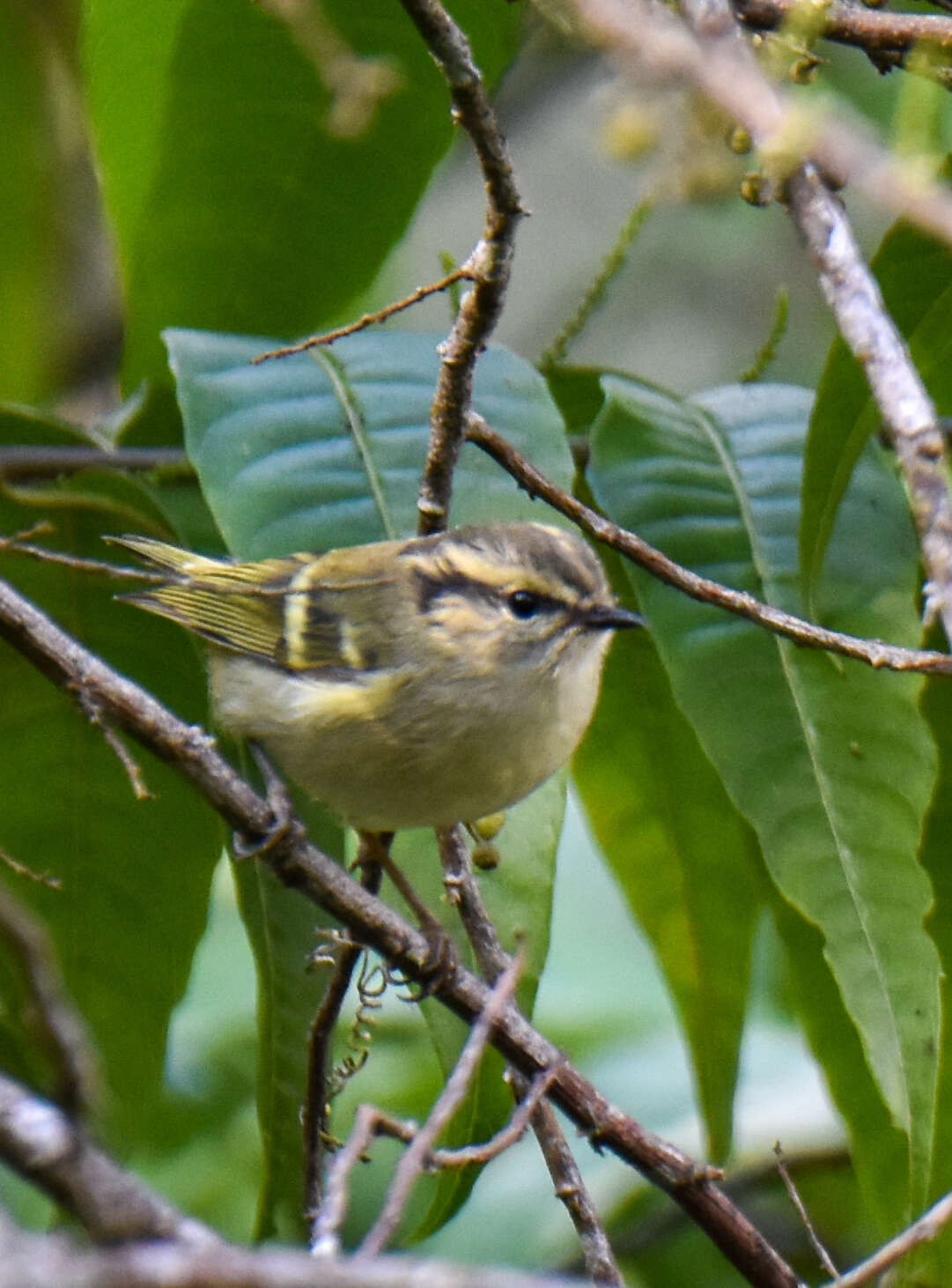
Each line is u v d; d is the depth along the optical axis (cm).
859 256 551
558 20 564
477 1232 1095
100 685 698
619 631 967
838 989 895
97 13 1077
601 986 1250
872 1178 878
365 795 878
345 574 934
